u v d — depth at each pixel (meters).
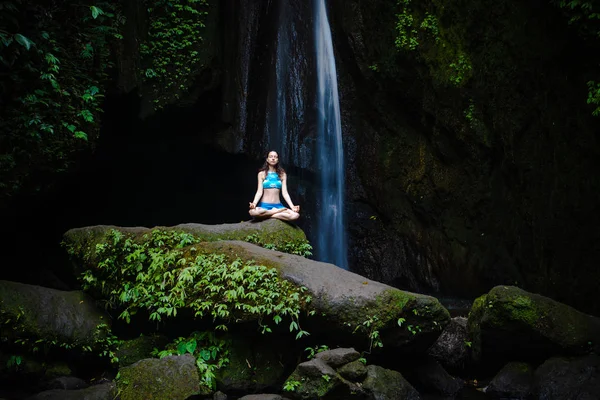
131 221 14.13
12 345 6.23
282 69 13.82
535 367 6.61
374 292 6.23
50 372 6.40
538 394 6.05
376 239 13.65
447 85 11.88
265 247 7.93
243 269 6.53
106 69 9.52
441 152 12.30
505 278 10.95
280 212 8.38
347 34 13.85
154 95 11.39
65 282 10.73
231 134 13.27
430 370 6.57
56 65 7.72
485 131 11.38
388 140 13.62
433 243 12.48
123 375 5.68
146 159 12.94
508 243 10.94
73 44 8.39
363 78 13.77
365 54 13.59
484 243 11.45
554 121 9.98
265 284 6.39
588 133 9.28
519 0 10.69
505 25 10.93
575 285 9.30
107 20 9.45
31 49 7.49
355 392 5.60
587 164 9.33
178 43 11.62
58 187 9.14
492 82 11.18
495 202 11.37
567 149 9.69
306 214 14.09
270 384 6.35
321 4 14.55
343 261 13.91
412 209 13.07
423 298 6.24
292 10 14.26
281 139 13.66
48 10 7.94
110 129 11.03
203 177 14.34
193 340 6.52
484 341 6.70
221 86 12.98
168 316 6.84
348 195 14.12
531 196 10.42
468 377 7.09
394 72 12.92
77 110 8.28
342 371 5.70
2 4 7.09
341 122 14.38
